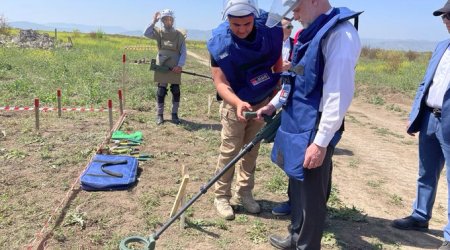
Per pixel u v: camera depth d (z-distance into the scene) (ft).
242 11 10.19
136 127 22.85
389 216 14.11
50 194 13.94
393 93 44.04
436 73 11.85
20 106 26.68
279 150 9.46
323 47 8.36
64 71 44.55
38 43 87.56
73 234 11.60
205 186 10.18
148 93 32.73
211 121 25.88
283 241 11.26
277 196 14.89
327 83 8.30
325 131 8.38
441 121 11.43
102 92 32.45
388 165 20.38
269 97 12.33
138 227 12.19
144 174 16.07
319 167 9.11
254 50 11.20
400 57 102.89
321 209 9.43
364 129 28.81
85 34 158.71
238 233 12.14
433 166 12.55
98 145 19.10
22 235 11.44
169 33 22.66
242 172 13.30
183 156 18.57
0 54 58.08
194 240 11.59
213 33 11.65
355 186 16.87
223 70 11.58
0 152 17.47
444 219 14.34
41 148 18.31
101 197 13.85
